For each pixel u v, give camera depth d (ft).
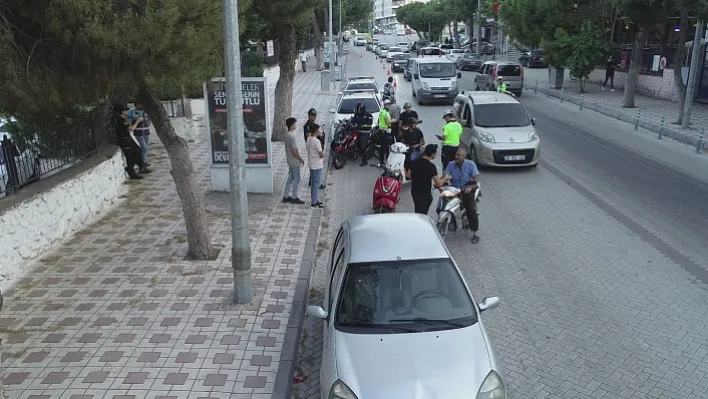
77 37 20.89
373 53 256.52
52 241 32.42
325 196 45.29
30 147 32.09
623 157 56.24
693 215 38.91
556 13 104.68
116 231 35.50
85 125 39.17
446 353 17.53
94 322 24.47
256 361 21.66
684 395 19.99
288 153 40.78
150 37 22.66
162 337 23.30
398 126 53.26
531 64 168.66
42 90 21.48
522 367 21.81
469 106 55.52
